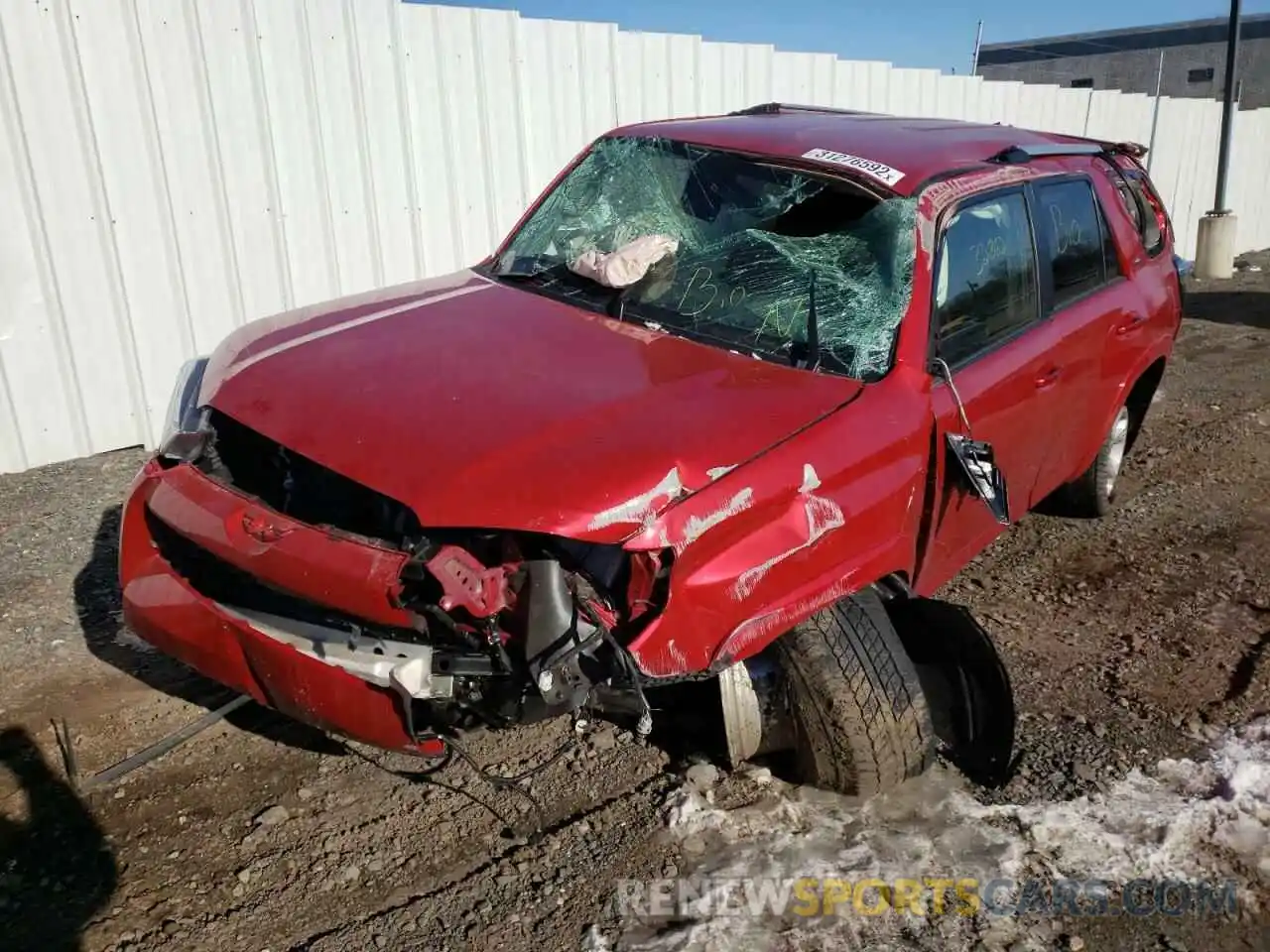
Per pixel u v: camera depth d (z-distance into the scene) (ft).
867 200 12.08
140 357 19.86
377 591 8.41
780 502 9.23
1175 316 18.86
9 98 17.58
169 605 9.59
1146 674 13.84
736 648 9.02
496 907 9.38
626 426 9.18
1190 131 48.03
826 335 11.11
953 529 12.25
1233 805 11.09
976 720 10.91
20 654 12.87
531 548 8.61
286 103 20.53
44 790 10.51
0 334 18.24
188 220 19.84
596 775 11.17
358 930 9.07
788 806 10.65
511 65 23.63
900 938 9.26
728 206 12.80
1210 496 20.62
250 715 11.93
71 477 18.63
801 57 30.12
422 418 9.20
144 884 9.43
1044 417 13.82
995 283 12.94
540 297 12.36
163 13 18.79
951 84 35.73
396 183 22.44
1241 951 9.46
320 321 11.65
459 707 9.04
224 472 10.22
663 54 26.55
